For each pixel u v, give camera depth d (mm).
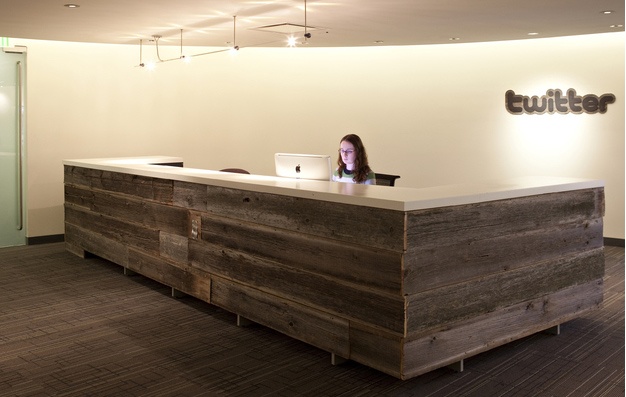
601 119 7871
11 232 8039
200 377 3869
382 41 7816
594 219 4754
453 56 8672
